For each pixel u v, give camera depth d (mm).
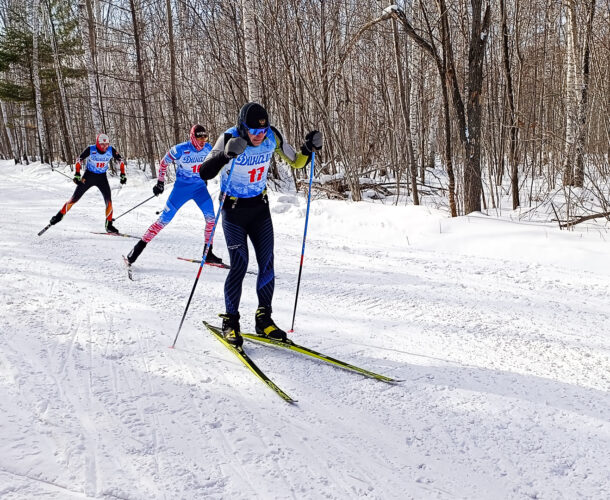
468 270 5297
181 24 17562
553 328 3664
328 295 4531
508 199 10547
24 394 2551
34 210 9734
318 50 10742
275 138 3295
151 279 5016
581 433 2279
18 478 1865
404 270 5363
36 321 3660
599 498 1850
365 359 3166
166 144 20453
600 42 7742
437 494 1887
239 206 3285
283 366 3066
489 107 11352
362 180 11617
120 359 3082
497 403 2564
